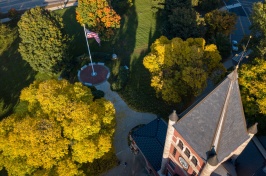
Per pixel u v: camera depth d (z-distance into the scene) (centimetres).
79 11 6862
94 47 7744
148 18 8906
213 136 2792
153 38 8069
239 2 9762
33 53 6278
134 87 6519
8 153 4047
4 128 4188
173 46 5491
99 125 4203
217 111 2661
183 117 3025
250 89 4731
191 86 5166
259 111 4634
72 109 4181
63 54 6519
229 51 7275
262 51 5559
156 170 4566
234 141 2856
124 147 5362
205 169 2966
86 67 7094
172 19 7069
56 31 6247
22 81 6875
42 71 6569
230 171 3244
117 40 7975
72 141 4150
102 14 6825
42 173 3791
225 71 5616
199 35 7044
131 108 6094
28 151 3859
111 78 6800
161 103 6153
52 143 3862
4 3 9912
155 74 5712
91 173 4681
